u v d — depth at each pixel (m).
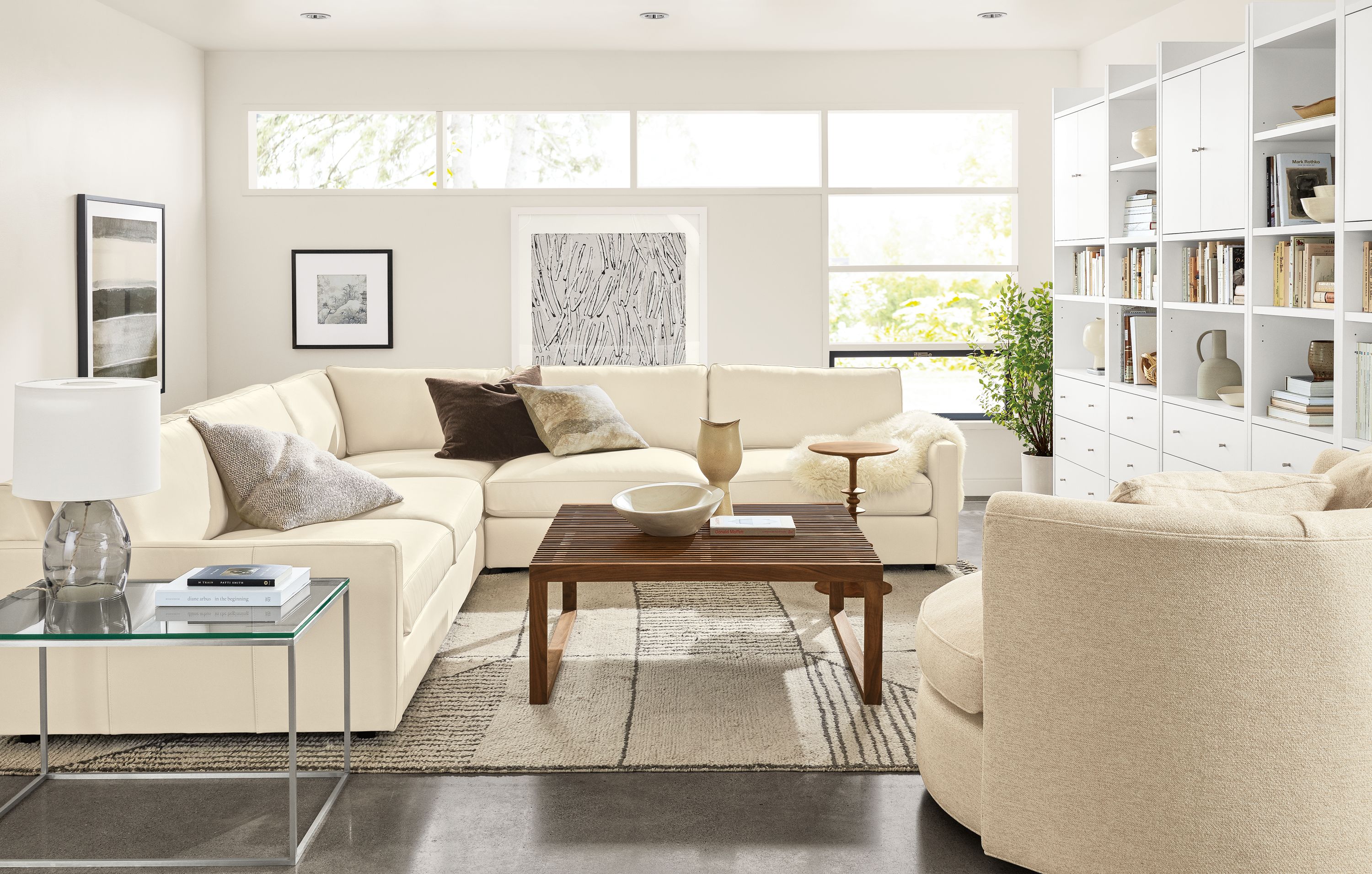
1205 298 4.34
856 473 4.23
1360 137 3.17
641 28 5.75
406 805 2.48
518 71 6.31
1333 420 3.48
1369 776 1.86
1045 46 6.30
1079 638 1.93
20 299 4.56
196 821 2.40
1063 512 1.94
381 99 6.30
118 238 5.28
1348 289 3.29
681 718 2.96
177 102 5.93
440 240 6.39
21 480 2.28
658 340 6.49
